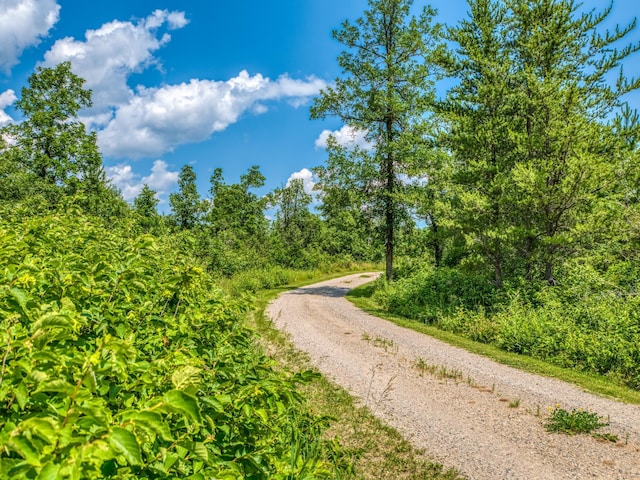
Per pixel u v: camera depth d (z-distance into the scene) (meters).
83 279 3.07
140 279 3.41
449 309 18.30
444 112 21.27
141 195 34.06
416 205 27.52
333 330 15.95
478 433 7.13
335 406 8.09
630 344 10.78
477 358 12.15
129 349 1.95
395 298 22.56
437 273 22.86
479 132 18.78
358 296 29.44
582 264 17.23
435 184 27.42
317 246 64.25
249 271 33.91
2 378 1.79
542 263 18.97
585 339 11.90
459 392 9.19
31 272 2.78
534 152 18.50
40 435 1.47
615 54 18.44
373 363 11.39
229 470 2.36
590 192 16.41
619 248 16.48
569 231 17.47
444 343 14.16
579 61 19.17
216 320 4.39
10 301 2.33
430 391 9.23
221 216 60.94
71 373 1.94
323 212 33.62
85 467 1.58
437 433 7.11
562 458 6.29
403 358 11.98
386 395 8.86
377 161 29.89
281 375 3.58
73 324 2.03
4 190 25.98
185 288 3.94
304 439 4.30
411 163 29.00
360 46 31.31
